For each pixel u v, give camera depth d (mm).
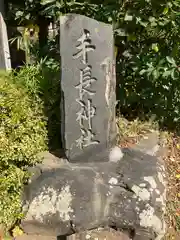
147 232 3590
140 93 5066
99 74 3738
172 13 4363
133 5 4387
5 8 5879
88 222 3605
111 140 4023
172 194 4203
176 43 4613
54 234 3631
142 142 4762
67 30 3580
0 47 5367
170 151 4859
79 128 3842
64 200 3592
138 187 3670
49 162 3904
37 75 4656
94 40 3635
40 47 5855
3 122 3557
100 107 3824
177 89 4945
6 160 3490
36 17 5773
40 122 3932
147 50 4691
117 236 3686
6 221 3566
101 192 3645
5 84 3975
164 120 5312
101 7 4543
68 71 3688
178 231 3771
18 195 3609
